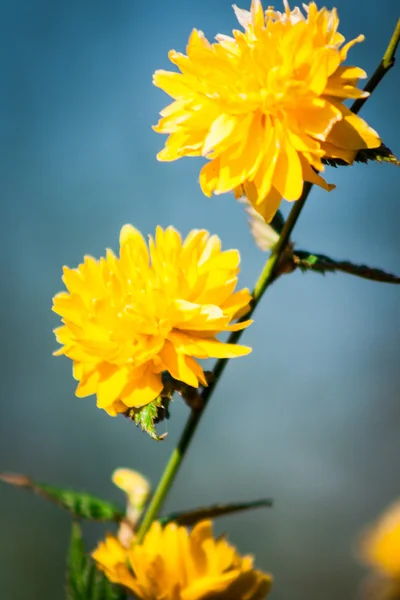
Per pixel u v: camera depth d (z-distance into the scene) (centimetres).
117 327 39
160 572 39
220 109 39
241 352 39
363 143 39
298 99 38
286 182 39
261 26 39
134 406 39
